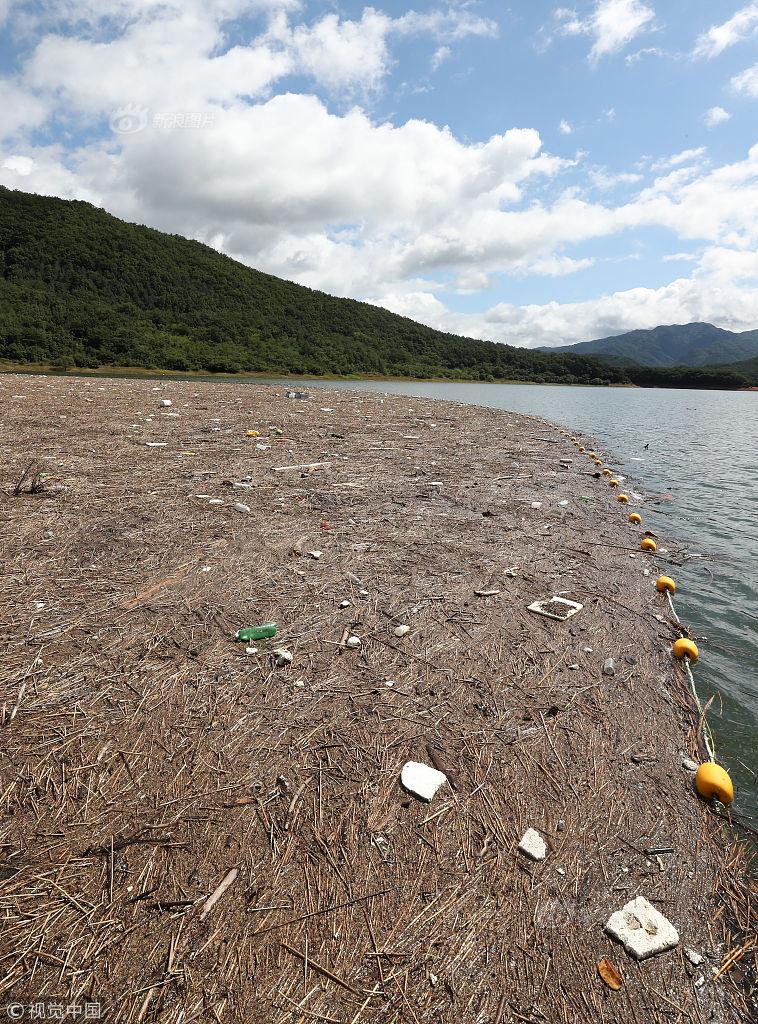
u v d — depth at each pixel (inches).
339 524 269.4
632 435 864.3
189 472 339.6
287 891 88.1
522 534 283.6
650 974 82.4
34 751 110.6
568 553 262.7
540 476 434.3
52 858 89.9
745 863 105.2
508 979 79.2
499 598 201.5
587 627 187.0
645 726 139.4
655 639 188.1
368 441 519.5
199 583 190.2
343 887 89.7
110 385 858.8
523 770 119.0
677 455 667.4
